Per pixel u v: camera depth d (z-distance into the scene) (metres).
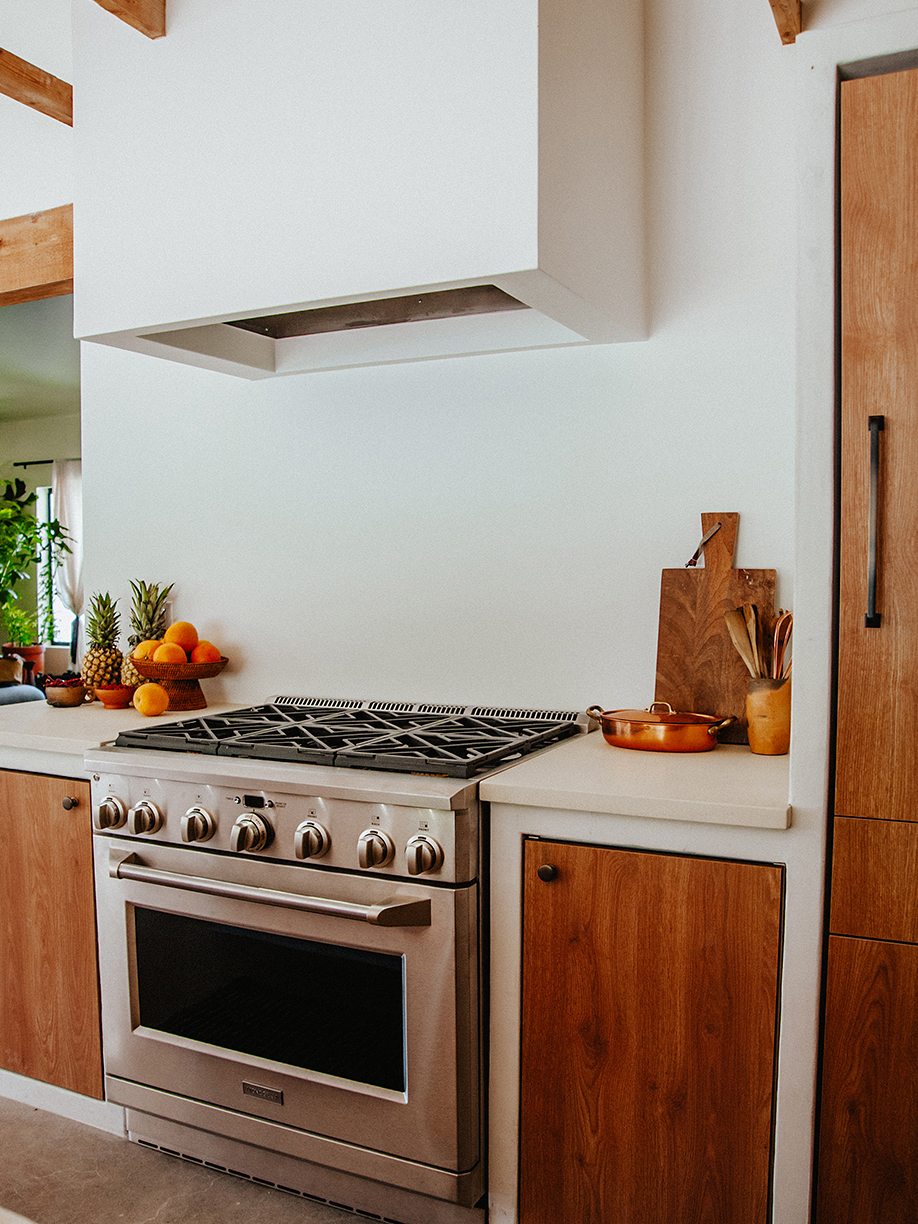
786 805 1.40
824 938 1.42
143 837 1.89
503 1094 1.64
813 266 1.38
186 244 1.87
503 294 1.95
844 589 1.38
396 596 2.31
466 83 1.58
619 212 1.86
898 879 1.37
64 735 2.08
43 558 8.44
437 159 1.61
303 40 1.73
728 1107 1.47
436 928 1.57
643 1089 1.52
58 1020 2.11
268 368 2.36
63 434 8.25
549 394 2.11
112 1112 2.09
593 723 2.07
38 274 2.49
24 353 5.62
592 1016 1.55
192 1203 1.85
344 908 1.57
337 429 2.37
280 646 2.48
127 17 1.81
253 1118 1.79
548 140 1.56
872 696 1.37
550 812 1.56
